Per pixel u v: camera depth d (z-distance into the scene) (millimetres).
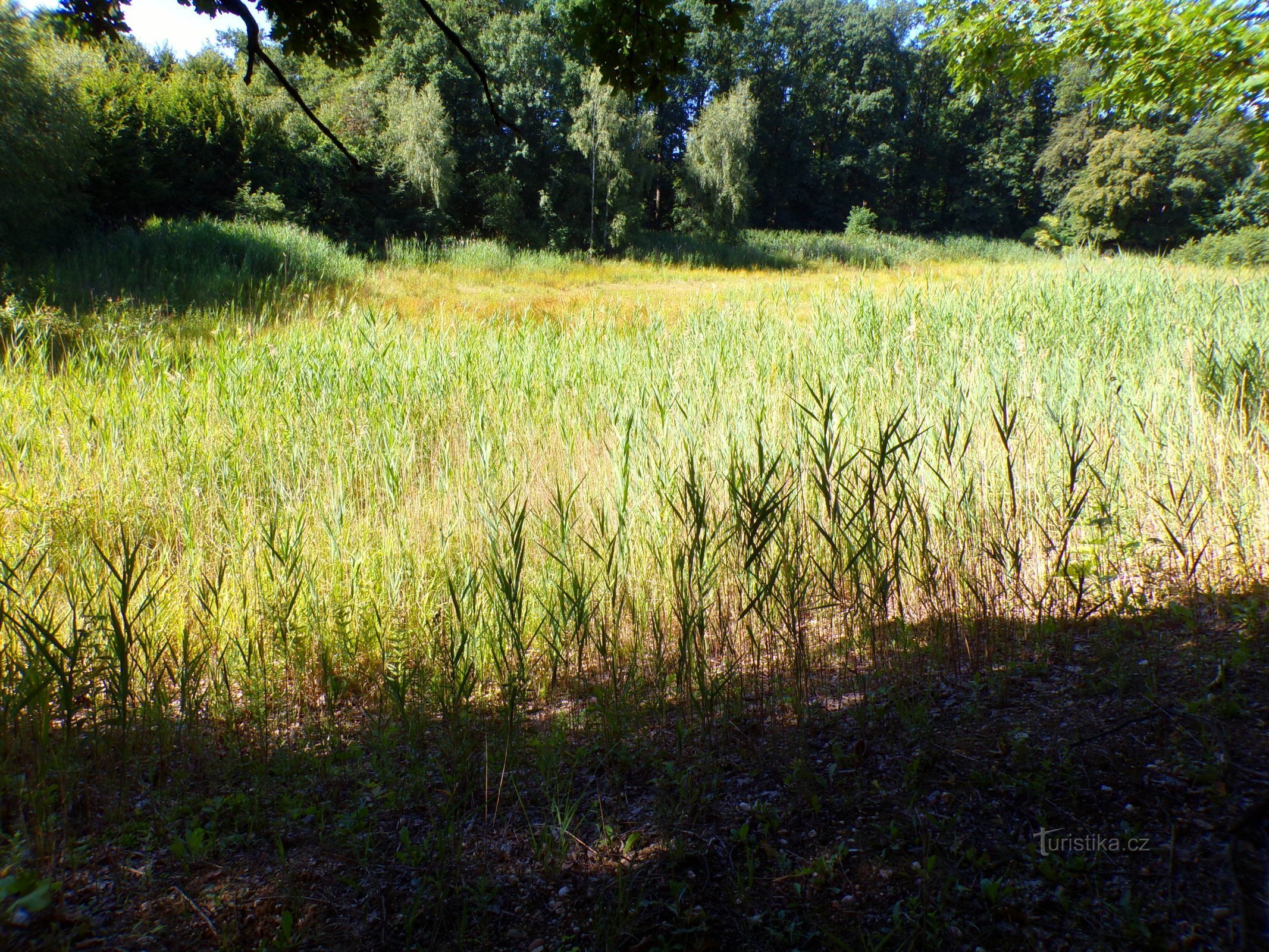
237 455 6004
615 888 2379
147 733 3174
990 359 7266
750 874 2320
